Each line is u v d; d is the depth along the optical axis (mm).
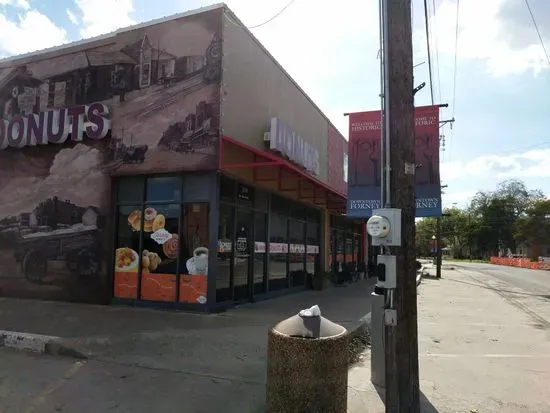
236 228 12273
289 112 15656
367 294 16750
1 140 13031
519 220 96000
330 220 21719
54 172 12562
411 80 5129
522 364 7668
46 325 8914
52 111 12391
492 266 63656
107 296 11664
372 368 6375
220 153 10695
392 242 4836
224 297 11547
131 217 11727
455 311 14555
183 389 5844
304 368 4398
